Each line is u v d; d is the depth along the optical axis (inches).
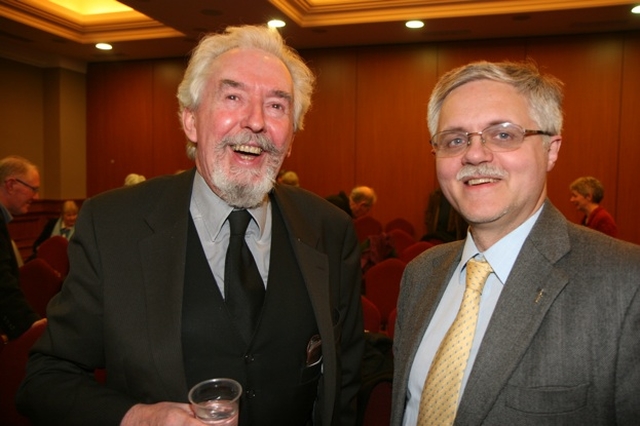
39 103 307.6
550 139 40.1
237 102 45.8
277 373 46.4
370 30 244.7
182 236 46.0
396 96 276.1
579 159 252.2
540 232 39.2
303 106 52.4
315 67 286.2
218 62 46.6
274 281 48.3
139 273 44.1
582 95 250.1
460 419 36.4
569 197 254.7
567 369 34.2
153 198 49.3
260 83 45.8
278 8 204.1
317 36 257.0
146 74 314.2
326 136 287.7
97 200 48.4
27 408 42.4
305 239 51.1
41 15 235.1
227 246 47.9
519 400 34.9
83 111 325.7
